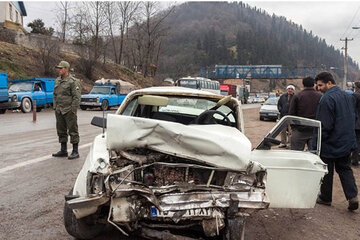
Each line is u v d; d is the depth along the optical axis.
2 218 4.40
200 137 3.22
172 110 5.31
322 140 5.36
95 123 4.67
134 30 53.91
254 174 3.33
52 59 33.41
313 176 3.94
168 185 3.29
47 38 35.66
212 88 41.22
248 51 167.00
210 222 3.18
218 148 3.21
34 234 4.01
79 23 44.91
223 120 4.93
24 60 31.39
